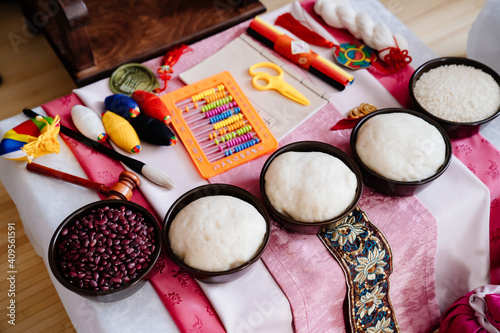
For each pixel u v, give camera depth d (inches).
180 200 39.5
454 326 44.1
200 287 38.3
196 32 66.0
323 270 39.0
